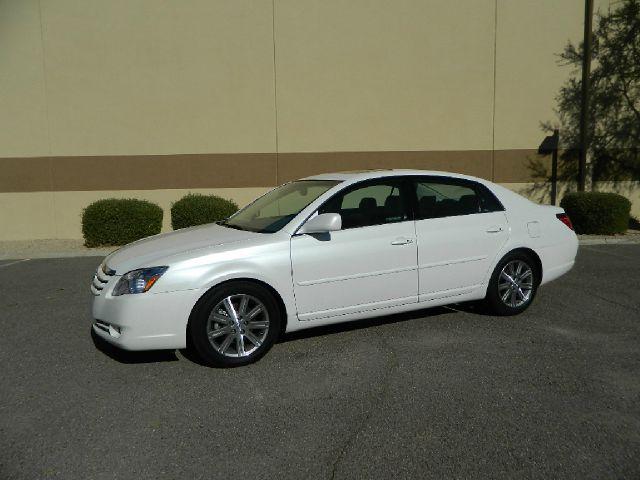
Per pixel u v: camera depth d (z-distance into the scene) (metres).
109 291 4.66
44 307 6.83
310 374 4.61
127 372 4.73
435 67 12.56
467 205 5.87
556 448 3.41
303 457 3.37
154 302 4.50
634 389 4.23
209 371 4.71
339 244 5.11
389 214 5.44
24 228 12.49
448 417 3.83
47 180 12.42
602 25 12.70
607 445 3.44
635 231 11.95
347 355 5.01
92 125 12.34
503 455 3.34
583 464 3.24
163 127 12.42
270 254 4.84
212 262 4.66
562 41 12.66
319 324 5.13
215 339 4.73
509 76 12.66
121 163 12.44
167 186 12.51
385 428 3.69
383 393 4.22
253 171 12.55
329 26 12.38
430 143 12.70
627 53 12.82
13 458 3.40
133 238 11.05
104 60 12.24
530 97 12.73
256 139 12.52
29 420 3.89
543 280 6.21
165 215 12.56
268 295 4.85
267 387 4.38
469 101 12.67
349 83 12.50
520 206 6.18
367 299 5.26
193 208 11.15
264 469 3.25
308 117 12.52
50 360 5.04
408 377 4.51
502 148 12.79
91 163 12.41
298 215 5.12
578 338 5.37
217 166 12.52
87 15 12.14
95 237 11.00
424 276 5.49
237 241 4.92
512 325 5.79
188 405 4.09
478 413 3.88
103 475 3.21
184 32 12.27
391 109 12.59
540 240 6.12
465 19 12.50
